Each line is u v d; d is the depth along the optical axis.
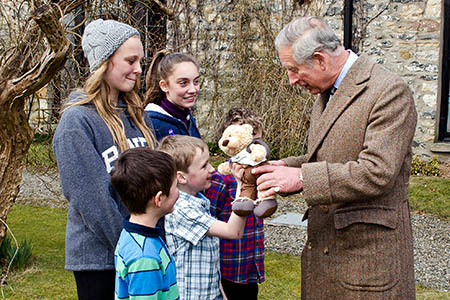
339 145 2.03
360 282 2.03
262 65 8.05
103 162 2.05
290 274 3.88
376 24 7.44
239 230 2.12
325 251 2.12
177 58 2.78
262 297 3.47
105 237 1.99
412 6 7.23
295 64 2.05
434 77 7.21
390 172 1.86
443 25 7.16
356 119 1.99
